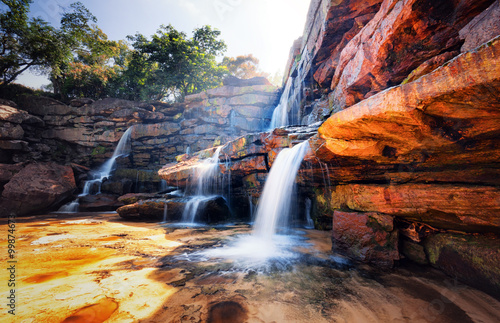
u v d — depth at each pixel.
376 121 2.36
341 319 2.15
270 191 6.26
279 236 5.79
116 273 3.30
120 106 20.08
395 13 4.25
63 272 3.35
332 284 2.90
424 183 3.27
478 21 3.12
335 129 2.93
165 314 2.21
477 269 2.57
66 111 19.47
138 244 5.18
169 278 3.11
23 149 15.43
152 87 22.62
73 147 19.72
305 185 6.53
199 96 19.41
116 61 28.12
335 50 7.80
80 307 2.30
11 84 21.08
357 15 6.39
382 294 2.62
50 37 19.25
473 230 2.88
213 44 23.75
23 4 17.64
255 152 7.10
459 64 1.56
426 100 1.82
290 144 5.80
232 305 2.39
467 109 1.80
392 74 5.09
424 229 3.54
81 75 22.45
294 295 2.61
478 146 2.28
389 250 3.48
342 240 4.08
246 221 8.68
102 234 6.34
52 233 6.50
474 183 2.75
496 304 2.29
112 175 16.50
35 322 2.01
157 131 18.77
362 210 4.05
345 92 6.49
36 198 11.04
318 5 7.74
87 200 13.09
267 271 3.37
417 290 2.70
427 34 4.18
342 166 4.20
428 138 2.35
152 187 15.69
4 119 14.84
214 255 4.24
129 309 2.29
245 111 18.17
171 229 7.13
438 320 2.11
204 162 9.44
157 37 21.45
